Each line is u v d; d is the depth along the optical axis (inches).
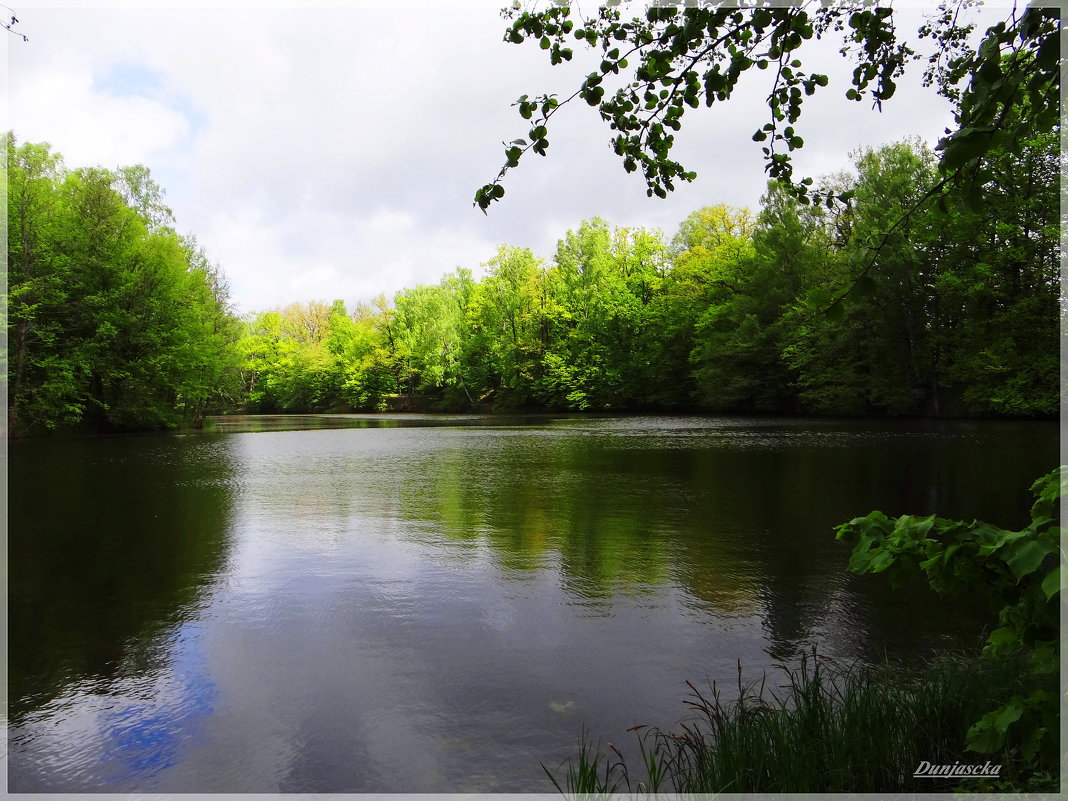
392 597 220.7
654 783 103.4
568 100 101.3
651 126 114.0
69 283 987.9
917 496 383.9
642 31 109.0
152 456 730.2
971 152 73.2
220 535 316.5
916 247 1018.7
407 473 554.9
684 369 1705.2
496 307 2063.2
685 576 239.8
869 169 1180.5
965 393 1039.0
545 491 441.1
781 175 119.9
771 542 288.7
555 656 171.0
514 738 132.0
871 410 1254.9
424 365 2331.4
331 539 306.2
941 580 86.0
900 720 106.5
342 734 134.6
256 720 140.6
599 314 1819.6
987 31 84.4
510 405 2094.0
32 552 285.1
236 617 202.7
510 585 232.4
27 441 948.6
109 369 1056.8
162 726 138.7
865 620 193.3
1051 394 930.1
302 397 2694.4
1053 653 78.8
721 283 1583.4
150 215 1411.2
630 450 717.3
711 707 141.7
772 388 1425.9
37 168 919.7
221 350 1461.6
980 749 79.7
